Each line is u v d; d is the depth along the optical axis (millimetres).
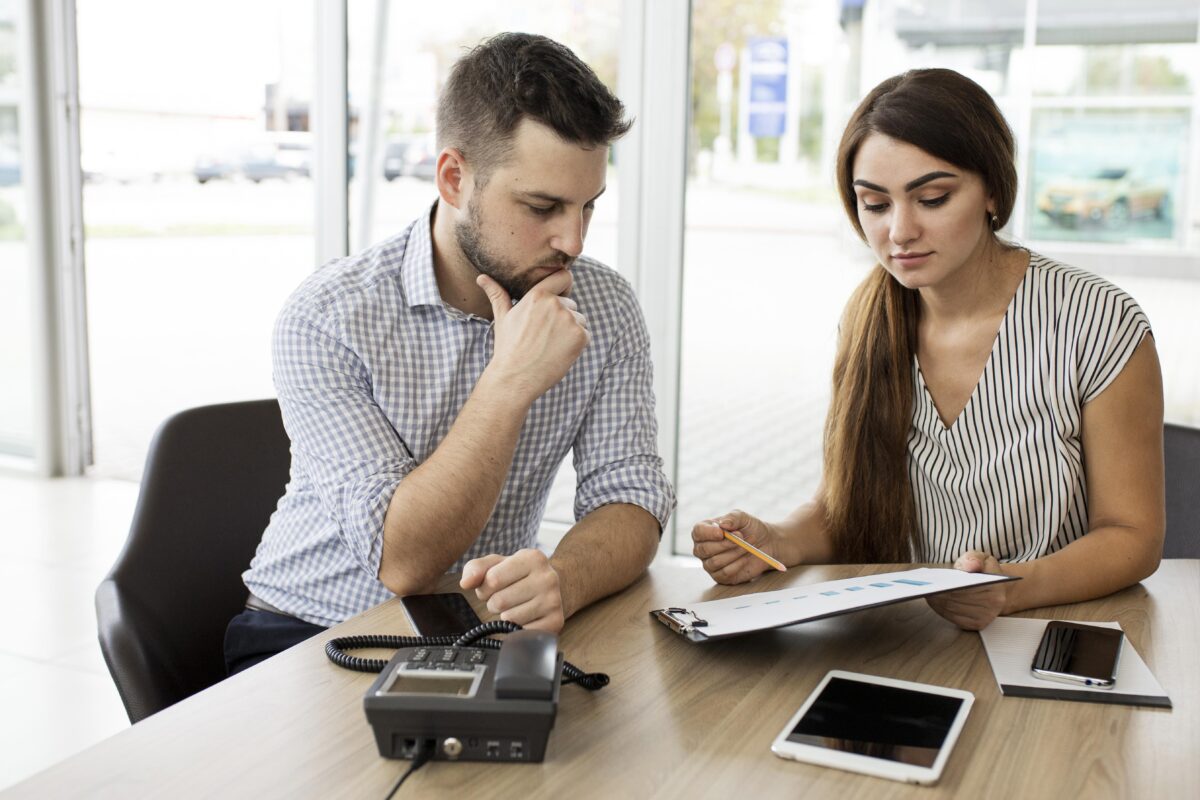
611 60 3297
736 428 3381
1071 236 2932
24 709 2586
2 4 4309
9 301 4559
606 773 912
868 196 1484
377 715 916
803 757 932
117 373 4871
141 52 4199
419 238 1518
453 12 3527
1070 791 887
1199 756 949
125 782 896
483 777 905
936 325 1641
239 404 1703
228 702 1043
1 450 4719
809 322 3232
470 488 1360
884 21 3010
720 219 3264
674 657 1169
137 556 1541
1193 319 2838
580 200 1356
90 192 4500
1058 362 1536
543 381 1390
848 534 1691
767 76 3139
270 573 1559
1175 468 1702
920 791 884
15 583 3385
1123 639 1217
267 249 4051
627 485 1559
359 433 1439
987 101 1462
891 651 1190
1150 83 2781
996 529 1616
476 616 1272
